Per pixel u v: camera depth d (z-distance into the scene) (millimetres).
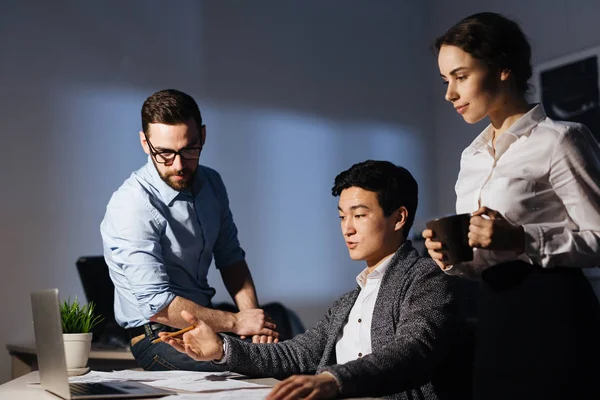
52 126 4535
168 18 4980
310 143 5414
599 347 1401
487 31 1516
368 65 5715
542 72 5074
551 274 1419
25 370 3906
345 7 5664
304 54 5457
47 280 4449
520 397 1397
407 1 5934
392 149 5742
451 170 5762
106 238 2428
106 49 4746
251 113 5211
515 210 1525
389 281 1729
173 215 2461
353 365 1375
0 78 4414
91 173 4629
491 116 1629
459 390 1651
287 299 5203
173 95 2369
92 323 1934
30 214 4434
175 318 2291
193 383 1613
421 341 1526
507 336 1430
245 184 5129
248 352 1730
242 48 5230
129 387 1535
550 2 5078
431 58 5984
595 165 1498
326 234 5410
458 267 1675
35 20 4539
